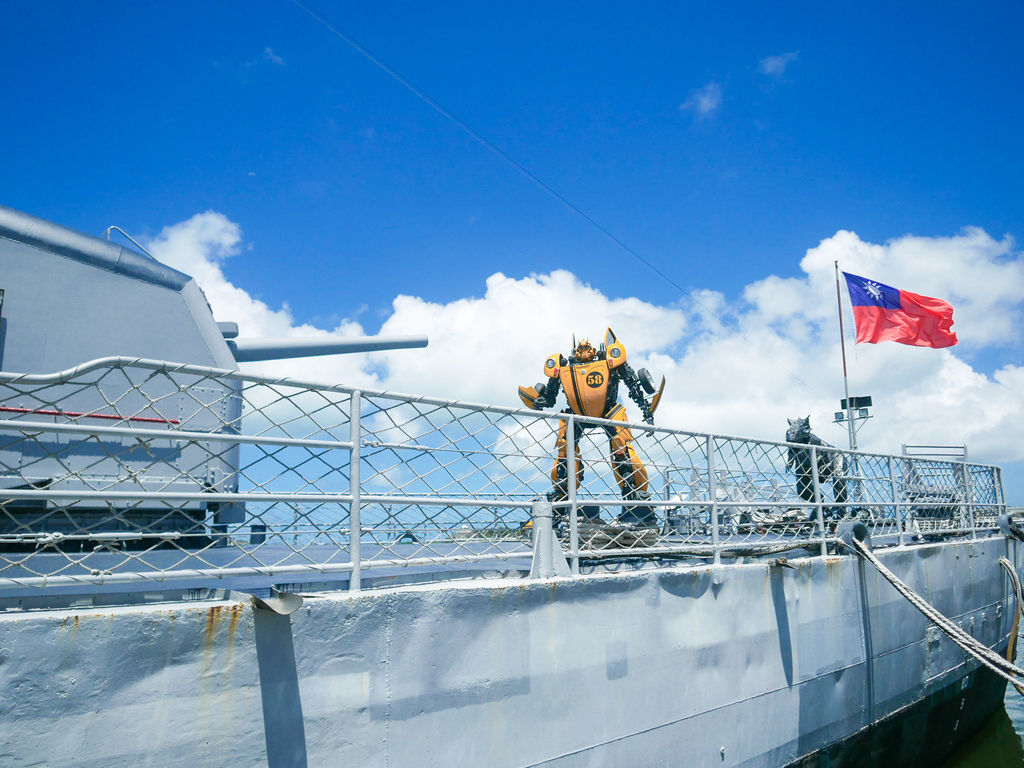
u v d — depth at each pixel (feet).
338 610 12.73
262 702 11.83
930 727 29.32
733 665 19.71
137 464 19.84
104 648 10.62
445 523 17.28
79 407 19.77
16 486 18.02
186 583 14.98
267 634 12.00
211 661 11.44
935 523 34.40
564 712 15.72
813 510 29.22
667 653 17.95
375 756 12.92
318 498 13.28
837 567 24.04
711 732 18.85
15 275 20.07
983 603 33.88
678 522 26.35
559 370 30.35
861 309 46.42
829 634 23.32
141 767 10.73
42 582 10.77
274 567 12.69
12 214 20.47
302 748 12.15
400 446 14.82
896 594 26.89
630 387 30.07
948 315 45.57
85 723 10.39
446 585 14.58
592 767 16.08
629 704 16.98
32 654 10.11
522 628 15.19
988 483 38.24
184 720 11.14
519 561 20.16
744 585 20.36
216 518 21.02
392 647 13.30
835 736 23.34
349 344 30.35
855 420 46.80
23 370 19.57
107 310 21.13
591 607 16.51
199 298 22.95
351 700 12.73
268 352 28.84
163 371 12.09
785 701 21.27
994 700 35.99
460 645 14.20
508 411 16.51
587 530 21.57
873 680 25.31
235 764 11.50
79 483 18.84
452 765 13.88
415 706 13.48
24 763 9.91
